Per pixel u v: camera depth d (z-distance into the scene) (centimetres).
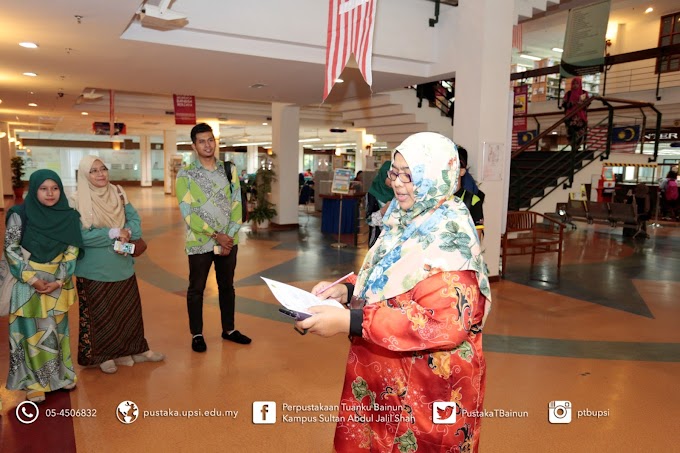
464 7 612
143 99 1253
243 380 324
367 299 141
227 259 381
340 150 2675
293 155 1131
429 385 139
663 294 572
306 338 406
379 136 1009
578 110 897
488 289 135
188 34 546
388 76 680
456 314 125
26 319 280
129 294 333
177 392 306
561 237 690
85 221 306
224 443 251
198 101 1370
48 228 276
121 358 346
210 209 358
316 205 1538
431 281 127
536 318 475
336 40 409
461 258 128
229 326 396
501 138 615
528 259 775
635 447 254
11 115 1425
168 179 2166
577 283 620
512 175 930
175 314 466
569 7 751
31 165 2864
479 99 594
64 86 852
